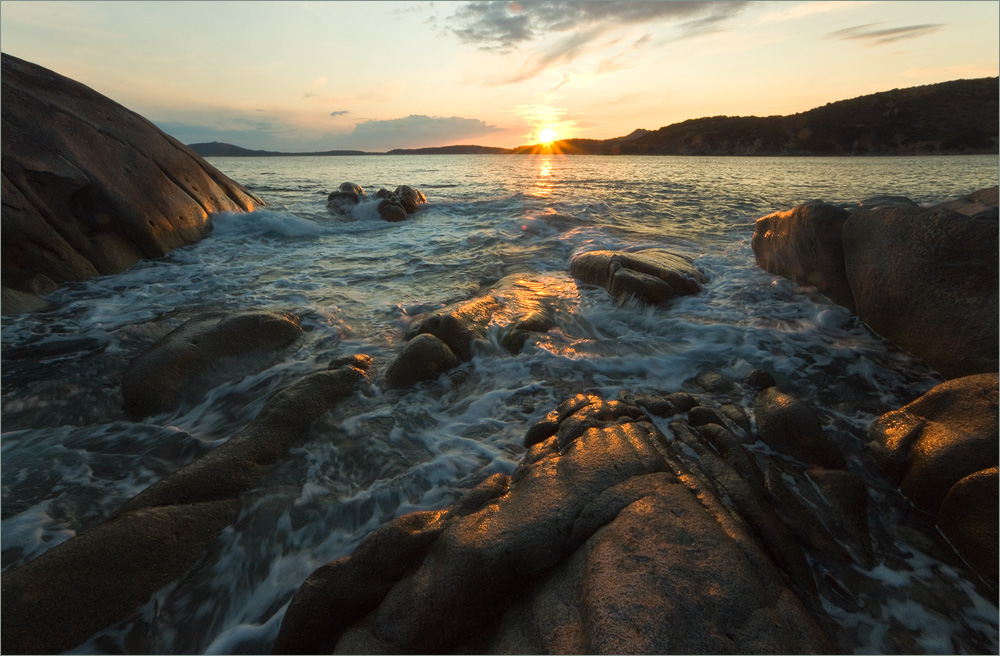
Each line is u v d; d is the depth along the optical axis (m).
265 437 4.16
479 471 3.99
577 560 2.64
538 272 9.20
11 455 4.27
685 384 5.30
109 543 3.00
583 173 41.50
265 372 5.64
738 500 3.24
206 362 5.44
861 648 2.56
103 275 9.04
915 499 3.56
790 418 4.07
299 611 2.68
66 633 2.68
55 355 5.94
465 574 2.60
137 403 4.90
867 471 3.91
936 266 5.63
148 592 2.96
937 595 2.87
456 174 43.50
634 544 2.60
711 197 19.81
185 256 10.43
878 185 24.83
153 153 11.35
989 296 5.07
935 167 44.03
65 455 4.29
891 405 4.85
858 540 3.19
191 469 3.70
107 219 9.47
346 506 3.67
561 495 3.03
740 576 2.43
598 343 6.29
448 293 8.33
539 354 5.92
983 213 5.59
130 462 4.24
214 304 7.70
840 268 7.10
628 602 2.25
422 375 5.41
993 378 3.83
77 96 10.42
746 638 2.16
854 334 6.32
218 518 3.45
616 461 3.32
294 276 9.37
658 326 6.71
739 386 5.15
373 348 6.26
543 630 2.32
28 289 7.85
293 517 3.56
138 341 6.36
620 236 11.80
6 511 3.62
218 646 2.74
